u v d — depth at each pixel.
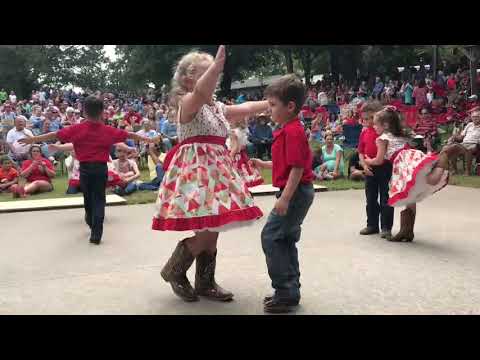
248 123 13.66
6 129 12.84
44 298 3.63
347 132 14.53
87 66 60.84
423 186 4.84
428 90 21.42
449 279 3.91
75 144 5.29
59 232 5.88
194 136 3.29
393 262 4.40
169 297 3.63
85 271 4.30
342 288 3.74
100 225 5.29
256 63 35.91
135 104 27.45
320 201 7.75
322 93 24.92
